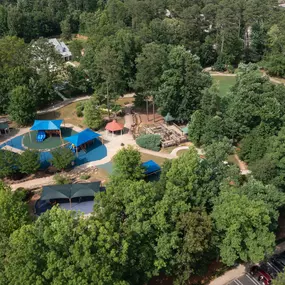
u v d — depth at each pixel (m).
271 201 56.75
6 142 94.12
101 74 104.88
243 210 48.81
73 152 87.81
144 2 169.75
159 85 98.25
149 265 47.72
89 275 38.75
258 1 155.62
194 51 147.38
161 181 58.97
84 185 69.94
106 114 106.81
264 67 142.62
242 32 162.12
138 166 67.00
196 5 155.12
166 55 98.44
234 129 81.94
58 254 40.25
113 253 41.34
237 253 51.81
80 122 104.00
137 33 141.75
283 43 133.25
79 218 44.44
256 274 56.56
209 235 50.09
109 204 49.09
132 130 97.38
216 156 59.19
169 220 49.66
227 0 158.00
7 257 42.03
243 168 79.25
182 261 48.56
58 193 67.94
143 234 47.00
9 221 51.44
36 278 37.88
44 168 82.12
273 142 68.25
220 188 55.59
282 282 45.09
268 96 79.69
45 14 194.50
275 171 65.62
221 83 136.38
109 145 91.38
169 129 96.56
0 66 109.94
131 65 108.44
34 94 104.69
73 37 198.25
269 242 49.12
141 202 47.41
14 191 69.50
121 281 41.16
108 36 132.12
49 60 111.19
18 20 181.25
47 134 97.25
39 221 44.38
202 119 85.19
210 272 57.84
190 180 53.16
